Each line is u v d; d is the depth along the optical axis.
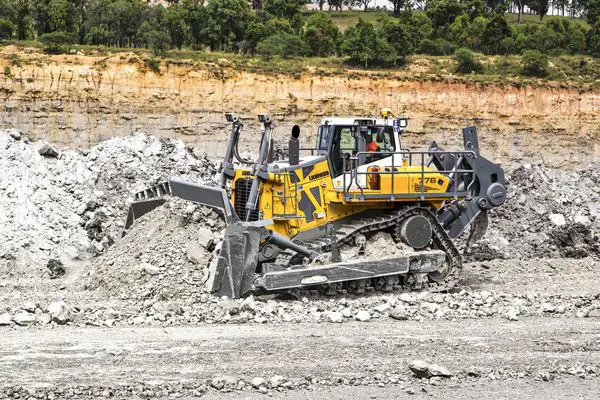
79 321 15.01
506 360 13.93
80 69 34.53
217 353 13.45
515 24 76.56
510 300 18.41
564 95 43.06
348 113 39.19
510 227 27.97
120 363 12.77
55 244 22.05
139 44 46.25
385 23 56.50
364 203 18.98
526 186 30.22
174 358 13.12
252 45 50.53
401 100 40.47
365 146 19.16
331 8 94.88
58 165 25.56
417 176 19.27
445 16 68.31
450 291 19.34
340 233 18.59
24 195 23.34
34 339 13.79
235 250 16.84
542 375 13.27
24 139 26.66
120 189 25.61
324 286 17.78
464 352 14.23
